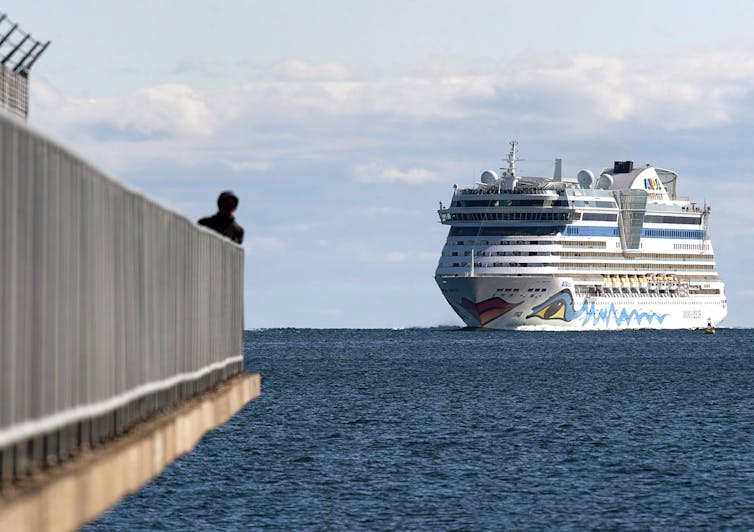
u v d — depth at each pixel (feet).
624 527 517.96
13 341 134.41
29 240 140.56
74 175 161.58
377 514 546.67
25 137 138.72
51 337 150.61
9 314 132.67
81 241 165.78
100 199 177.78
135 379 205.77
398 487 623.77
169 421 210.79
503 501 581.53
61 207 155.02
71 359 160.56
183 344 260.83
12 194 133.80
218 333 323.37
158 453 194.29
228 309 348.59
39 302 145.07
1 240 129.39
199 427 245.86
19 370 136.98
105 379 181.47
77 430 165.89
